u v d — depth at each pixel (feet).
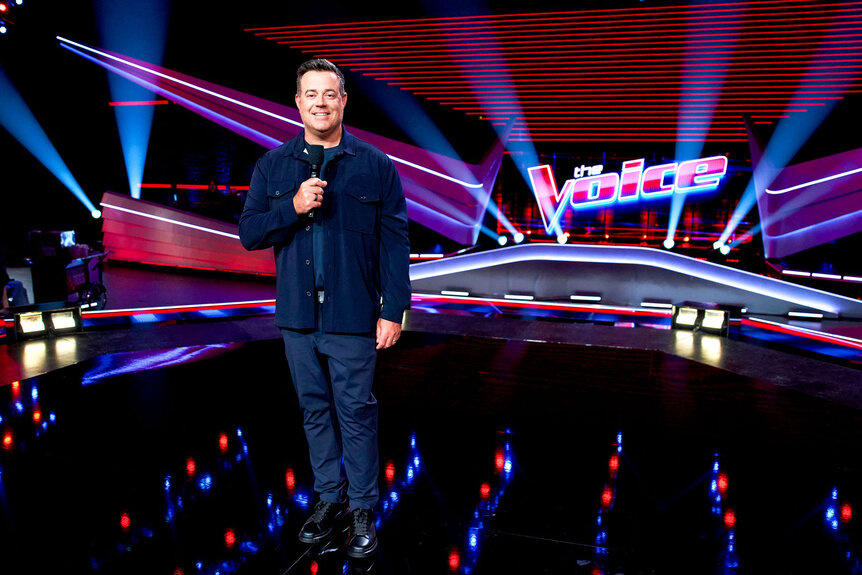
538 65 25.05
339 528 5.76
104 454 7.29
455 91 26.61
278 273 5.41
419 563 5.23
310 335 5.36
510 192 27.55
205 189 35.76
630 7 23.21
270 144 30.45
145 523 5.75
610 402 9.42
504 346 12.78
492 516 6.04
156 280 28.09
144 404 9.06
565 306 24.20
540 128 26.07
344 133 5.30
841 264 24.79
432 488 6.63
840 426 8.50
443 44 25.96
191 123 34.96
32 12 29.35
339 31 27.22
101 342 12.62
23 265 30.45
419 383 10.32
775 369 11.19
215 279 28.99
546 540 5.60
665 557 5.35
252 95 29.89
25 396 9.31
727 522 5.94
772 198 24.49
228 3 27.94
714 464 7.26
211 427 8.21
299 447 7.60
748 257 25.09
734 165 24.75
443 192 27.76
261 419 8.54
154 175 36.60
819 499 6.43
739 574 5.10
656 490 6.62
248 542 5.47
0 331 15.75
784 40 22.25
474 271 26.37
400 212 5.37
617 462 7.32
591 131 25.54
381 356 11.99
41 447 7.47
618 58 24.12
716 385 10.29
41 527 5.63
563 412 9.02
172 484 6.56
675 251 24.97
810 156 23.80
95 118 35.50
